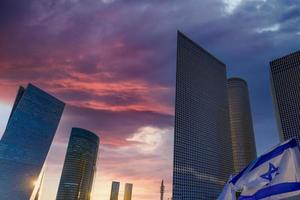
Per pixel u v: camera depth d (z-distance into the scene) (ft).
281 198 42.65
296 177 42.80
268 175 46.37
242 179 50.08
